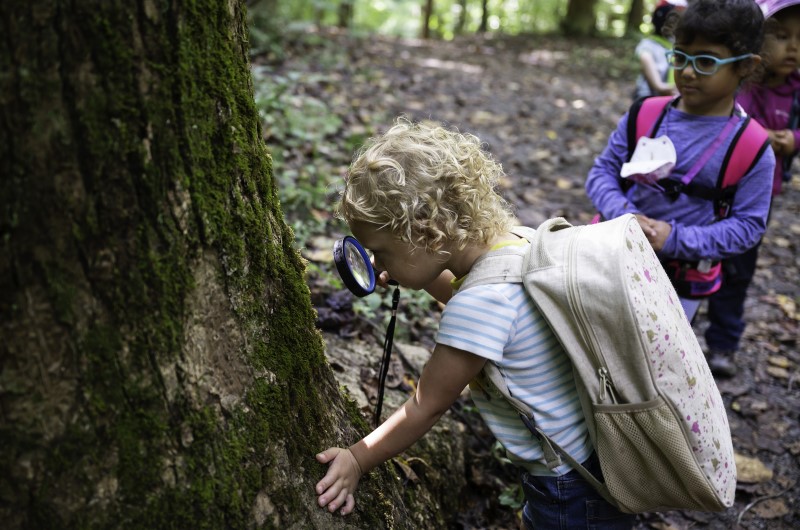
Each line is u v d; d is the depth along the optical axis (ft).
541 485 5.48
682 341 4.85
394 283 5.73
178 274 4.08
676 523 8.39
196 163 4.10
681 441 4.76
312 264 10.11
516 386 5.04
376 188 4.76
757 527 8.39
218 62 4.24
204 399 4.29
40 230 3.60
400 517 5.71
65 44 3.49
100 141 3.65
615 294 4.55
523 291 4.95
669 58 7.96
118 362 3.91
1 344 3.64
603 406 4.78
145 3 3.69
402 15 68.23
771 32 8.98
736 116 7.61
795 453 9.53
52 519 3.88
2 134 3.45
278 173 13.08
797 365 11.57
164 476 4.13
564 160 20.12
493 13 69.67
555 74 35.19
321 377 5.45
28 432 3.76
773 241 16.25
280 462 4.72
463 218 4.94
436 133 5.10
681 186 7.63
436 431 7.65
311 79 20.02
